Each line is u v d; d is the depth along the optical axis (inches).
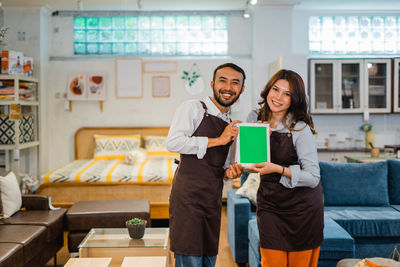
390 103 203.2
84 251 93.0
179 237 69.4
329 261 96.4
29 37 199.8
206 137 67.6
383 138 220.2
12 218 115.0
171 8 209.5
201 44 218.1
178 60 213.9
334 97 201.3
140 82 213.5
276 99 70.3
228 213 132.0
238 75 69.4
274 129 72.5
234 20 217.0
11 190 118.5
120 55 216.4
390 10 212.2
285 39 202.7
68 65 211.9
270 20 202.2
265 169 67.5
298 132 70.6
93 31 215.0
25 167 202.1
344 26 215.6
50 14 211.2
